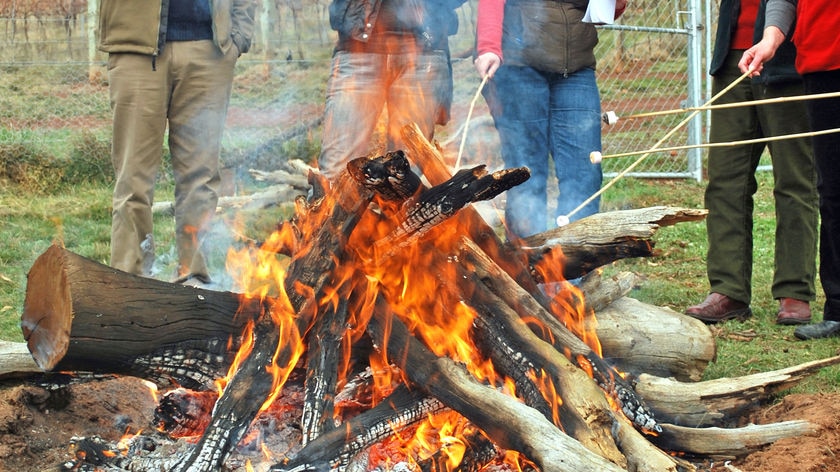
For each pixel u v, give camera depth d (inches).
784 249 185.0
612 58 463.5
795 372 129.8
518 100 189.5
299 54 460.1
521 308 120.1
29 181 301.6
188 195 193.5
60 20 455.2
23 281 207.9
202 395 121.8
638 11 449.7
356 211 110.3
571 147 191.0
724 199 188.9
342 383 118.3
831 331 174.6
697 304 202.2
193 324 108.8
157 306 106.8
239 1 196.1
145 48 182.4
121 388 138.3
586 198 191.2
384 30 185.9
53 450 119.3
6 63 412.8
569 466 97.0
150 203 189.9
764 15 176.2
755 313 193.5
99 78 435.5
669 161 361.7
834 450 114.7
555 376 110.7
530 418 101.5
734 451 116.5
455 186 107.3
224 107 195.0
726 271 188.9
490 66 177.5
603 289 143.4
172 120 193.0
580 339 125.9
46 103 395.5
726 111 187.5
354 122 189.6
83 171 313.6
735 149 187.8
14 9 443.8
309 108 395.2
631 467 105.3
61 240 244.2
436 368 107.7
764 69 180.5
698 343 143.3
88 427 127.2
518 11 185.6
